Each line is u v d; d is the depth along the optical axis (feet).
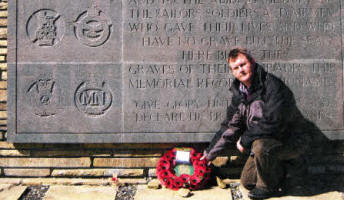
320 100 9.45
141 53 9.38
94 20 9.34
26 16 9.34
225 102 9.43
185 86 9.41
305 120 9.46
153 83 9.39
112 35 9.35
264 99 8.14
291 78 9.43
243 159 9.62
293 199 8.34
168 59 9.39
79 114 9.38
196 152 9.39
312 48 9.43
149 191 8.95
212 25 9.39
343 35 9.46
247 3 9.39
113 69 9.37
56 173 9.53
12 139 9.34
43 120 9.37
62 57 9.34
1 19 9.58
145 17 9.37
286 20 9.41
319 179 9.55
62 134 9.37
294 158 8.64
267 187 8.32
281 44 9.41
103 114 9.39
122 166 9.59
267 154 7.88
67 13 9.34
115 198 8.63
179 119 9.43
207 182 9.39
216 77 9.41
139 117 9.41
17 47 9.32
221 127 8.99
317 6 9.44
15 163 9.54
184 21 9.39
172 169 9.30
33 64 9.34
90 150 9.58
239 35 9.39
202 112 9.43
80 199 8.48
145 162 9.59
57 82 9.34
